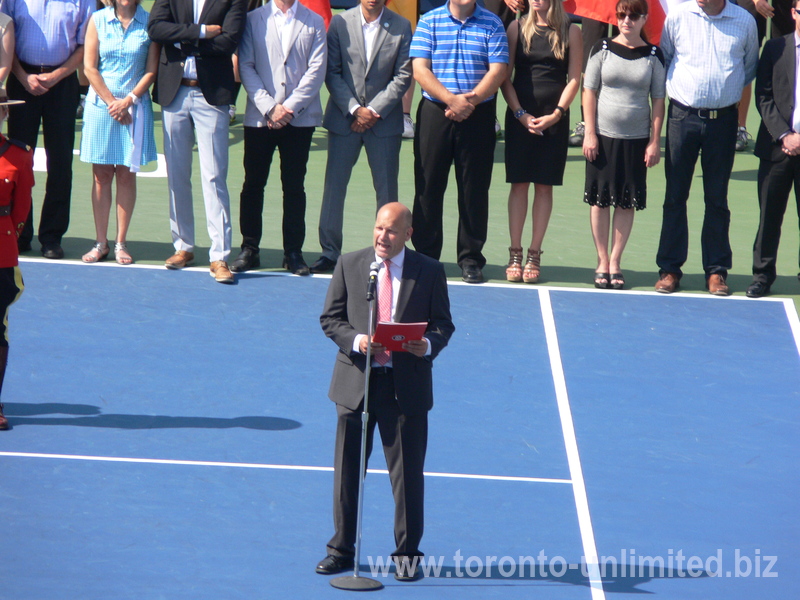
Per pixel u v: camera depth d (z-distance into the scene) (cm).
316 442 2333
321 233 3394
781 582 1872
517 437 2395
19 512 1980
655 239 3903
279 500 2083
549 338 2956
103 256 3388
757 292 3319
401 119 3322
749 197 4353
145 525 1961
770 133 3194
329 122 3322
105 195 3344
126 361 2691
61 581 1764
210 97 3183
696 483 2228
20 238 3419
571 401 2591
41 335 2809
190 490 2098
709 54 3166
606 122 3219
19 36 3195
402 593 1788
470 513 2064
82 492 2067
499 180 4459
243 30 3175
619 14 3162
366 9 3266
